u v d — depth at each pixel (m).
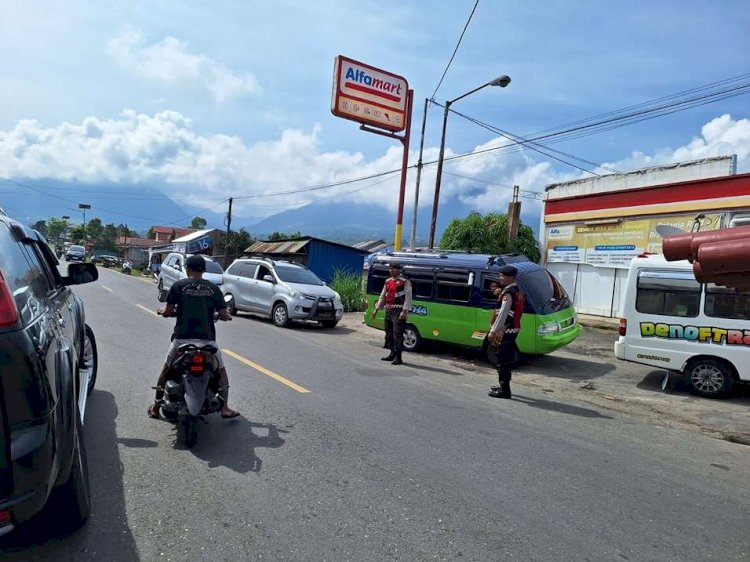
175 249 49.84
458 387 8.09
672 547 3.49
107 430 5.08
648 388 9.08
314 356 9.74
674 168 15.79
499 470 4.67
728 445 6.02
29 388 2.55
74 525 3.21
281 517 3.59
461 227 22.42
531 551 3.33
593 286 17.64
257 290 14.92
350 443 5.11
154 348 9.26
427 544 3.35
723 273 3.02
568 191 19.09
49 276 4.46
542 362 11.00
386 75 16.94
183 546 3.18
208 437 5.06
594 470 4.83
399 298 9.85
